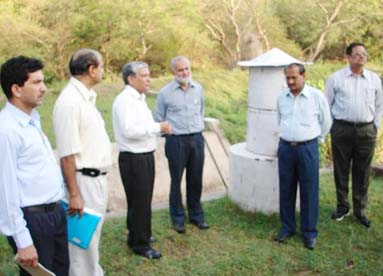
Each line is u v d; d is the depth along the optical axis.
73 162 3.04
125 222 4.80
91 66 3.12
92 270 3.35
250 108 5.04
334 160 4.86
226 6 19.56
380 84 4.63
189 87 4.54
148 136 3.80
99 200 3.21
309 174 4.24
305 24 21.02
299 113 4.20
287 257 4.18
